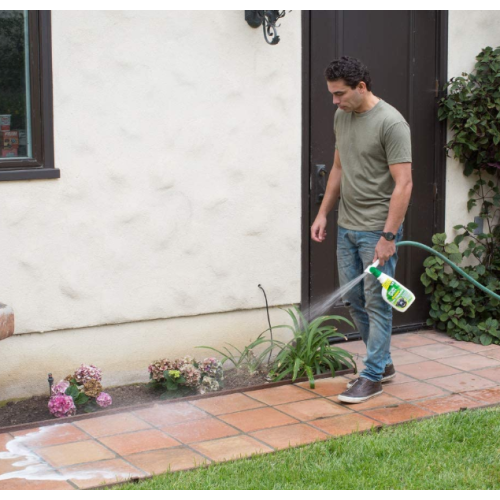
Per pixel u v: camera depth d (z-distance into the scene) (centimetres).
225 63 478
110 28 441
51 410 408
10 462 352
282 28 498
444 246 574
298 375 477
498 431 384
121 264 459
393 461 350
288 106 505
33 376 443
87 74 438
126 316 464
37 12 424
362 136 418
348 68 401
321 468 341
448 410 420
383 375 463
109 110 446
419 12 564
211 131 478
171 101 463
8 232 426
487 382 469
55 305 443
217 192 485
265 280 510
